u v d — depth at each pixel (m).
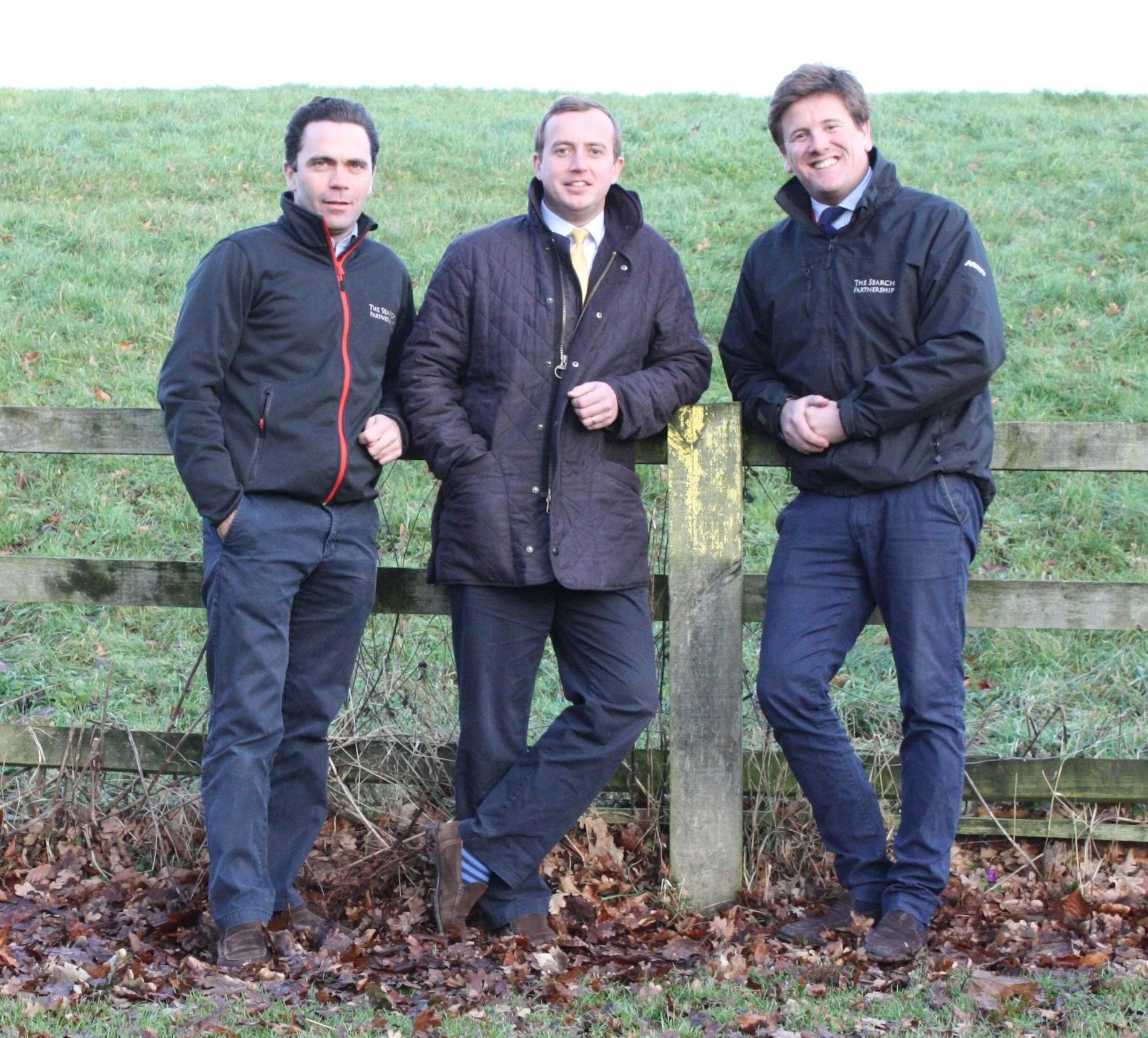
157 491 7.33
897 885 3.51
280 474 3.46
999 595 3.96
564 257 3.62
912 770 3.55
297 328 3.47
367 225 3.72
